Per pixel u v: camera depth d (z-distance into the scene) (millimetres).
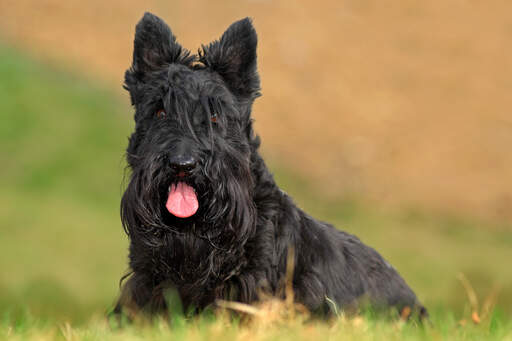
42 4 27047
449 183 21062
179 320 5078
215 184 5355
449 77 25828
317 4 29203
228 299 5508
